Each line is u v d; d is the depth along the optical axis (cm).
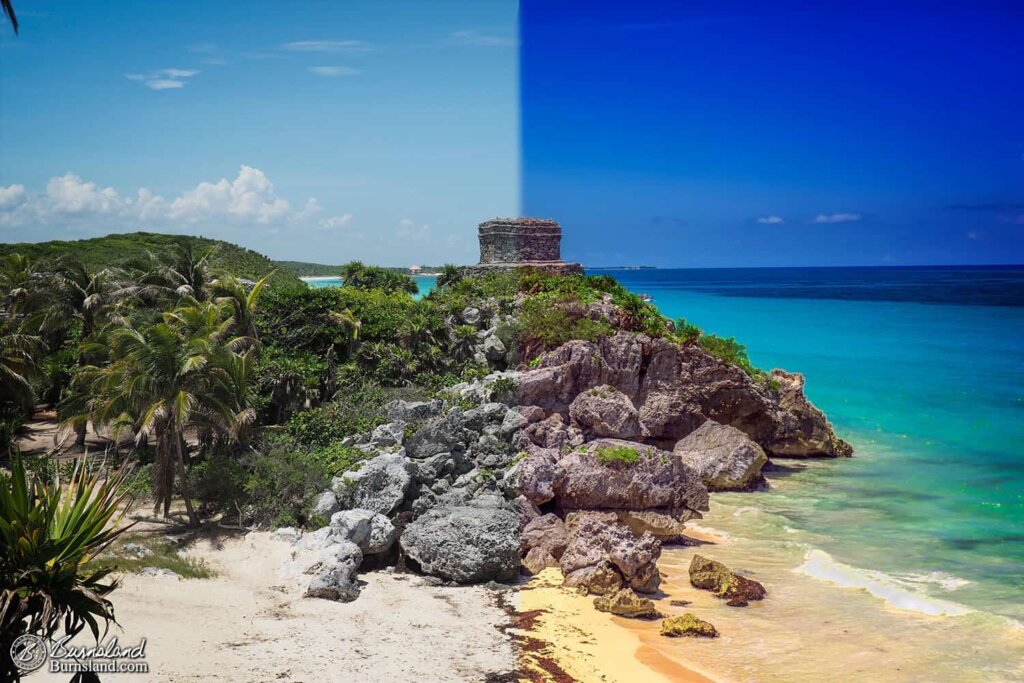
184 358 3469
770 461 5203
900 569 3253
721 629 2719
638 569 3019
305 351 6016
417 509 3553
